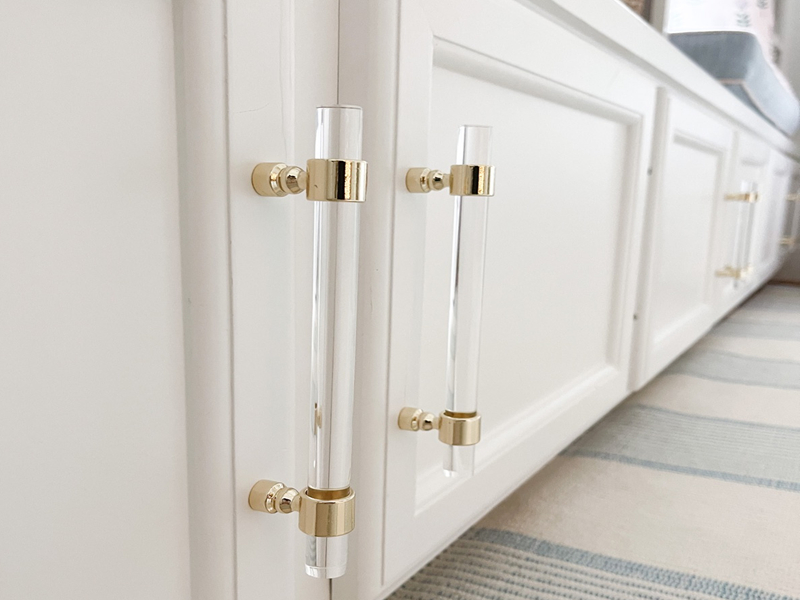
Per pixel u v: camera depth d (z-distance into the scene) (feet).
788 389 3.97
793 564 2.09
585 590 1.93
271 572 1.13
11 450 0.74
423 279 1.47
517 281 1.94
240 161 0.95
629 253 2.75
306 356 1.28
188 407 0.96
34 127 0.72
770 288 8.14
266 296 1.03
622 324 2.81
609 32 2.16
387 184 1.30
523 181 1.89
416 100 1.34
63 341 0.78
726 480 2.70
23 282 0.73
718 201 4.16
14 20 0.69
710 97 3.55
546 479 2.70
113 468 0.86
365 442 1.36
